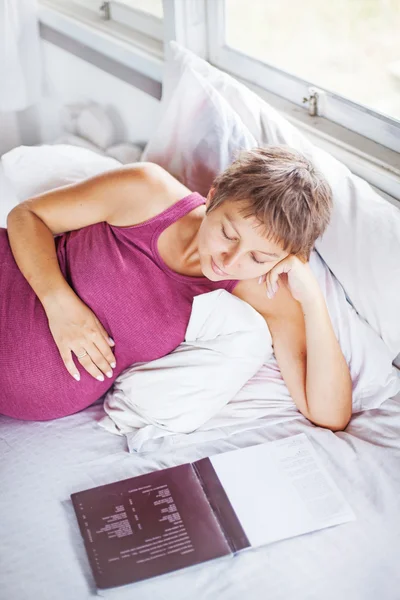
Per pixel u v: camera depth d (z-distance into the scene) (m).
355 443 1.30
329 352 1.31
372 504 1.21
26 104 2.17
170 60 1.75
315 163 1.47
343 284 1.42
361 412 1.39
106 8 2.07
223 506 1.20
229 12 1.80
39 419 1.37
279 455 1.28
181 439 1.32
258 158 1.20
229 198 1.19
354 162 1.52
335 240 1.41
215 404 1.34
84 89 2.18
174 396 1.32
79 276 1.35
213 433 1.33
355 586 1.09
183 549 1.13
